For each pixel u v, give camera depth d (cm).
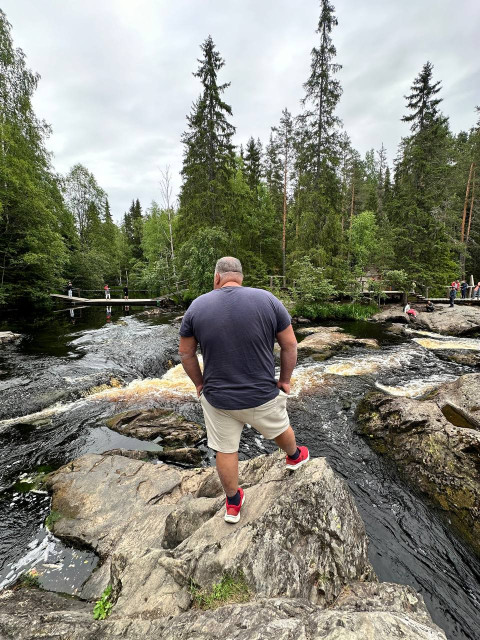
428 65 1969
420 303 1909
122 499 379
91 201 3697
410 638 121
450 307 1691
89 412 642
